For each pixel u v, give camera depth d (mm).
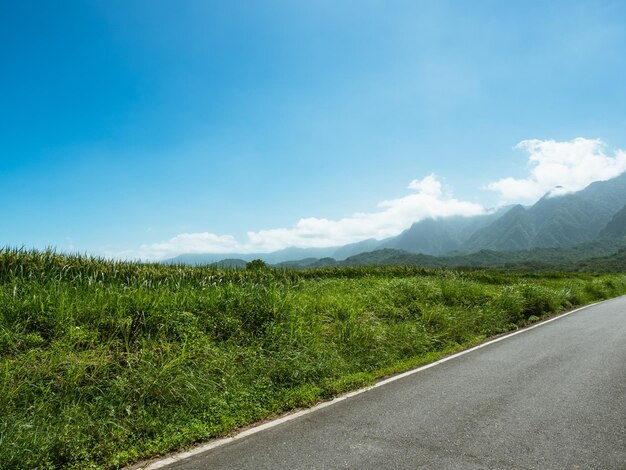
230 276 14109
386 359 8508
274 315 8570
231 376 6246
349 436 4770
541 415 5344
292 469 3982
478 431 4848
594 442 4523
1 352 5559
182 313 7449
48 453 4055
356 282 17078
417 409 5641
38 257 9695
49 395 4961
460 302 14609
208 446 4609
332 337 8945
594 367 7820
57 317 6398
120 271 10898
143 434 4734
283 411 5754
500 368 7891
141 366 5773
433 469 3930
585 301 22984
